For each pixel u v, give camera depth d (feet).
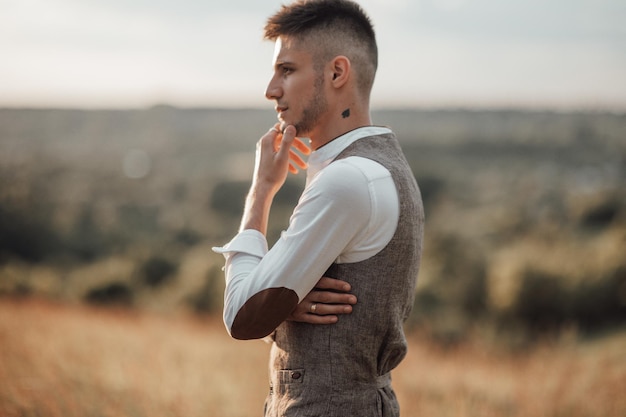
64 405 11.92
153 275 111.14
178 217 221.25
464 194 252.01
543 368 20.49
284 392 4.80
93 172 309.01
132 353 19.38
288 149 5.01
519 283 81.71
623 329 73.05
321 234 4.49
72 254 164.76
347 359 4.67
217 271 89.71
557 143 397.80
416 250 4.91
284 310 4.52
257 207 4.95
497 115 501.15
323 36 4.90
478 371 23.65
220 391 15.05
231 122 589.32
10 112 512.22
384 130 5.08
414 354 29.86
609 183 271.90
